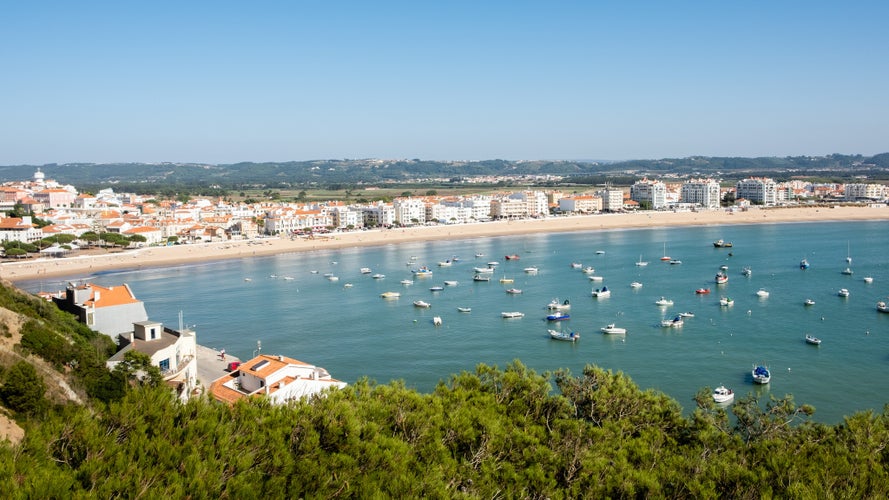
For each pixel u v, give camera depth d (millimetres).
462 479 35938
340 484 31625
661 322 154500
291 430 34500
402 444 35781
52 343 75125
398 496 31625
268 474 31328
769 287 196000
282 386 91125
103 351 94375
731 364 120250
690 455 43656
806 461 38906
